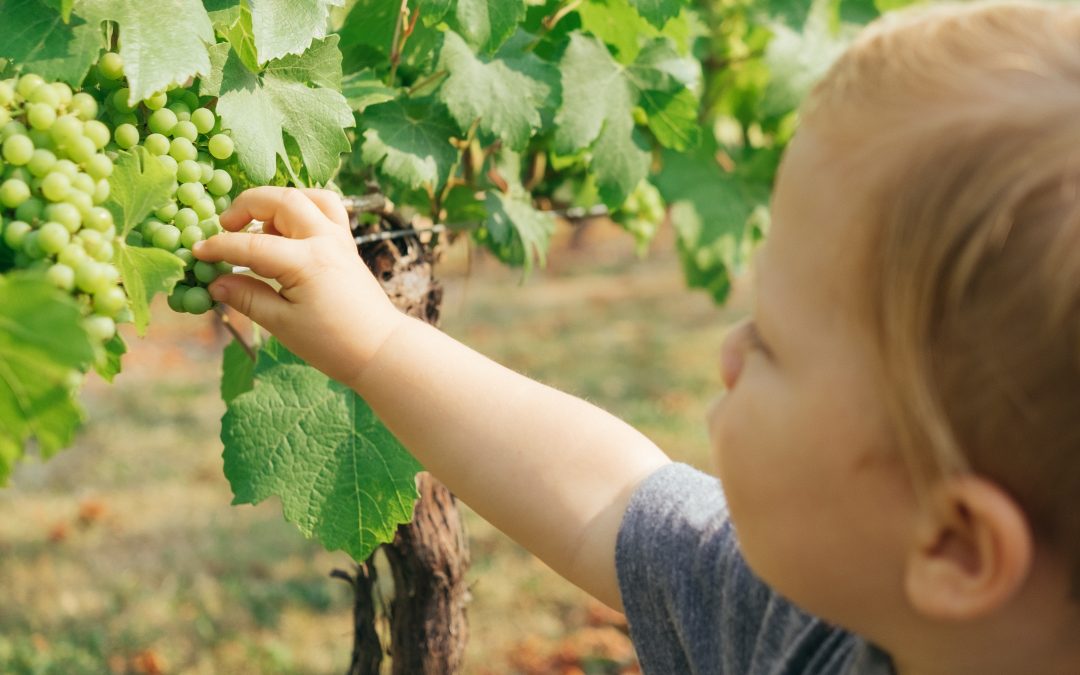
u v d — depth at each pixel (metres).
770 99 1.64
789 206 0.67
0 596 2.99
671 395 4.75
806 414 0.66
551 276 7.42
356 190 1.10
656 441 4.16
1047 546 0.63
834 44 1.68
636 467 0.88
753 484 0.68
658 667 0.85
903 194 0.63
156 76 0.81
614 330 5.96
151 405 4.73
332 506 1.01
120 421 4.51
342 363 0.86
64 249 0.73
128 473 3.95
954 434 0.63
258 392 1.02
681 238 1.68
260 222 0.88
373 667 1.17
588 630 2.86
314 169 0.93
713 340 5.72
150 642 2.79
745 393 0.69
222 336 4.75
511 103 1.10
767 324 0.68
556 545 0.87
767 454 0.68
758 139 1.81
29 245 0.73
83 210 0.75
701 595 0.83
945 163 0.62
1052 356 0.61
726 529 0.84
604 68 1.20
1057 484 0.62
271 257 0.82
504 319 6.21
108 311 0.75
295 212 0.85
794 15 1.67
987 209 0.61
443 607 1.16
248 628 2.88
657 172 1.68
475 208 1.24
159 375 5.20
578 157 1.29
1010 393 0.62
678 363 5.29
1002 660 0.66
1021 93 0.62
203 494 3.78
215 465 4.05
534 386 0.89
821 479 0.66
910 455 0.64
